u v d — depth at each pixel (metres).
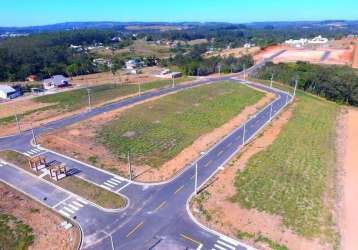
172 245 41.94
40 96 125.88
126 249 41.31
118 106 103.69
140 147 72.12
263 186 55.81
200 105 104.94
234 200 51.66
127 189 54.97
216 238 43.09
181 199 52.06
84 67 191.38
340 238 43.44
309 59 187.38
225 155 68.56
